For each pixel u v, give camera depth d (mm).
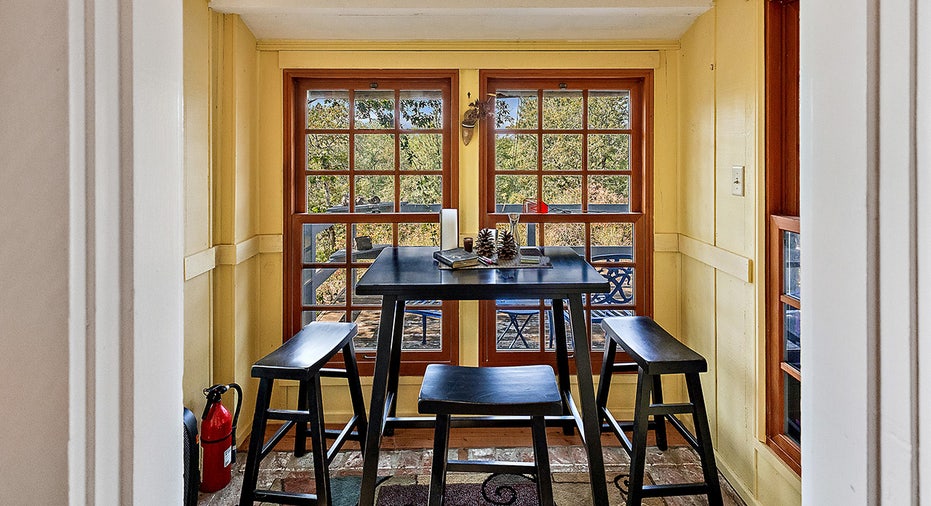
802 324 612
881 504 494
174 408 511
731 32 2303
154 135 475
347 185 3068
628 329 2270
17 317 401
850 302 523
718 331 2480
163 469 492
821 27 561
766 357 2096
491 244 2225
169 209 501
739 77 2230
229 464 2357
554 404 1682
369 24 2697
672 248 2994
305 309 3041
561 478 2398
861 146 505
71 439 406
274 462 2551
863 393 508
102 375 425
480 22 2682
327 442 2779
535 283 1776
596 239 3068
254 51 2865
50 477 404
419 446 2723
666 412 1947
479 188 2996
